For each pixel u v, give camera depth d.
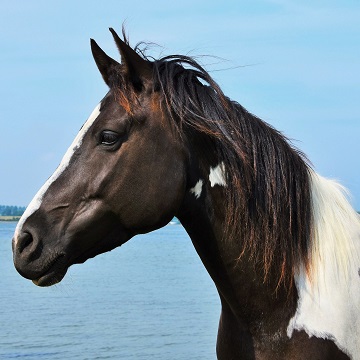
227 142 5.14
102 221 5.07
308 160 5.56
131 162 5.05
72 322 21.64
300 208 5.24
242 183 5.19
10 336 19.08
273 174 5.19
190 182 5.23
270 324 5.22
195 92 5.20
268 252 5.16
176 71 5.27
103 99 5.23
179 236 150.25
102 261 58.09
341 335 5.07
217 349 5.69
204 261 5.45
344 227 5.38
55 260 5.01
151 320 21.94
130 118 5.08
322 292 5.14
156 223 5.13
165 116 5.14
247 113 5.33
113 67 5.29
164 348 17.17
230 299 5.34
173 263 54.41
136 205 5.07
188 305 25.88
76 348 17.23
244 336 5.36
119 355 16.28
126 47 5.16
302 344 5.09
